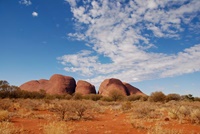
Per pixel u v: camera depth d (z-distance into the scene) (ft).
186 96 159.63
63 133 27.94
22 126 34.83
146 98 157.28
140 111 55.93
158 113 57.88
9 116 46.57
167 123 41.93
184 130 35.32
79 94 179.93
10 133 29.37
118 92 168.55
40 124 38.45
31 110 66.95
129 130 34.50
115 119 50.75
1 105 63.00
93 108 73.67
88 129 34.63
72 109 51.06
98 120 48.70
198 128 37.78
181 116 48.88
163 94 129.49
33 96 156.66
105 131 32.76
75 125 38.60
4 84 143.02
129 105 78.54
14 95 146.10
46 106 78.84
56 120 45.29
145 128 35.94
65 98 174.91
